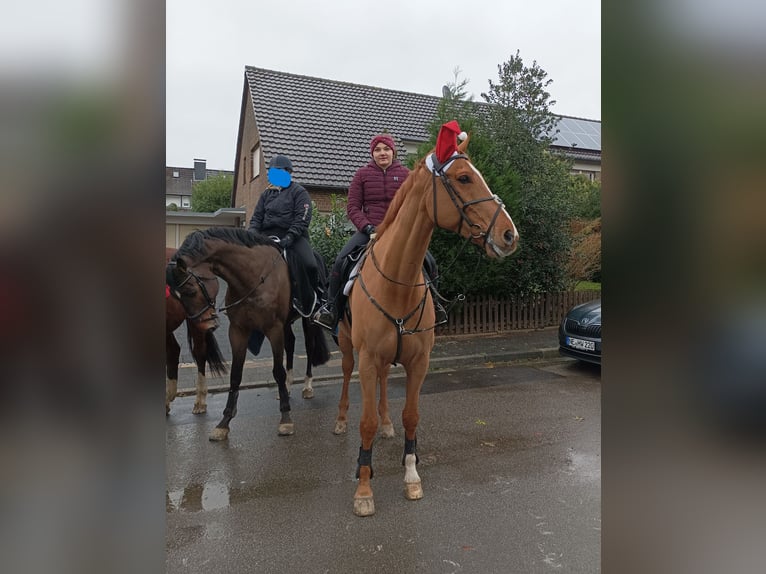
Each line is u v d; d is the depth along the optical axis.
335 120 15.30
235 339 4.30
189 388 5.79
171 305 4.55
